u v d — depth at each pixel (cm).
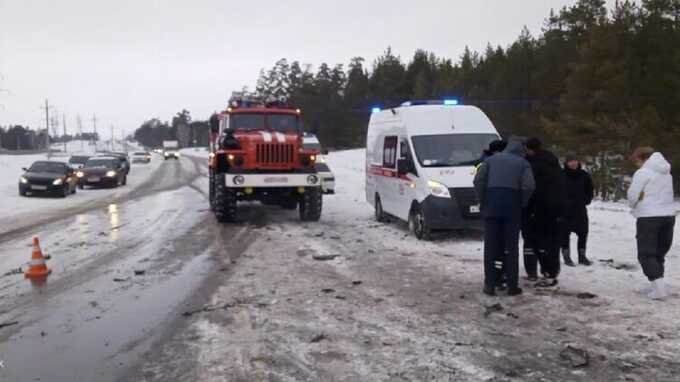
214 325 577
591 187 828
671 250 909
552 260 733
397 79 6869
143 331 564
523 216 744
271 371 456
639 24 2706
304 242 1076
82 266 879
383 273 804
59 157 6869
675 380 429
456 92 4719
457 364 465
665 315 582
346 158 5153
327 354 491
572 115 2698
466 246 1009
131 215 1562
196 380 442
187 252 989
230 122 1459
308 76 8188
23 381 448
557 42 3491
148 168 4819
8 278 802
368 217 1465
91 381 446
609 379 432
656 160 645
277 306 641
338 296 679
